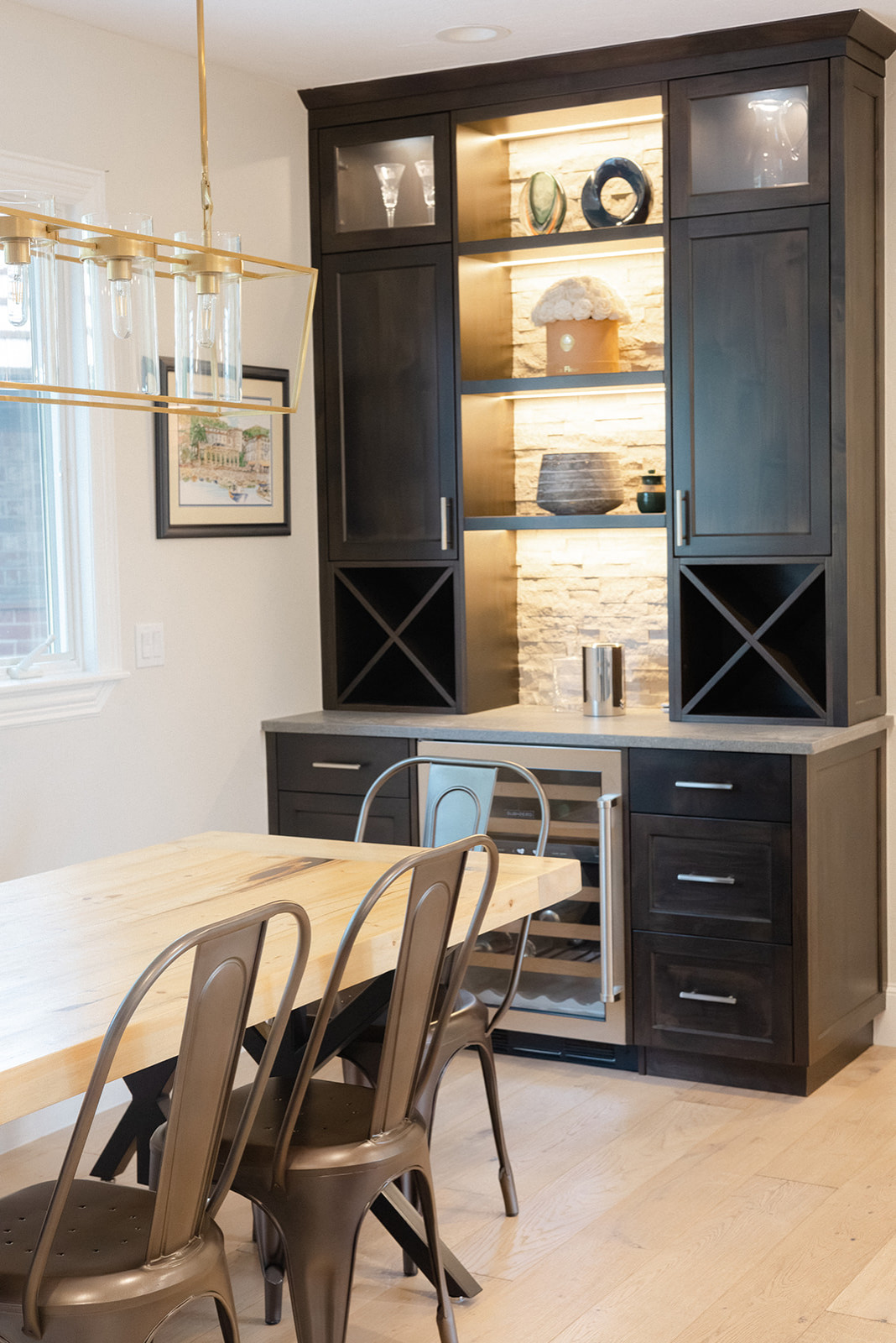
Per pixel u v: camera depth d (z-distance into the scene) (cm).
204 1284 194
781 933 373
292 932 239
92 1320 183
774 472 390
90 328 221
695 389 399
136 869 291
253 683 435
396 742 422
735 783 375
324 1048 265
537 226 434
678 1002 389
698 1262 288
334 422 453
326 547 458
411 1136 234
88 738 377
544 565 464
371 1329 266
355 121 440
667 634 428
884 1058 411
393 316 440
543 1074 402
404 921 245
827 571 385
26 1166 344
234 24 374
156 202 392
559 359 429
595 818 395
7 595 362
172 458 399
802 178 382
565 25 380
